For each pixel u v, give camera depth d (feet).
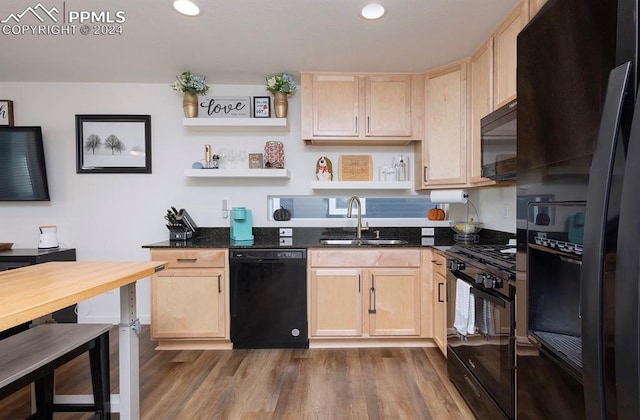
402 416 5.69
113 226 10.21
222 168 10.12
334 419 5.62
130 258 10.21
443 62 8.48
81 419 5.61
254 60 8.45
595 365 1.88
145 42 7.50
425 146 8.96
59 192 10.12
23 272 4.49
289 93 9.57
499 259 5.42
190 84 9.17
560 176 2.78
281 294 8.35
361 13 6.38
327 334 8.31
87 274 4.36
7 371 3.50
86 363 7.64
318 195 10.41
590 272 1.90
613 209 1.80
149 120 10.09
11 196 9.75
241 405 6.04
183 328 8.28
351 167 10.21
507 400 4.47
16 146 9.70
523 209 3.42
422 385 6.65
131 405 4.96
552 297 3.22
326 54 8.11
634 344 1.62
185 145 10.21
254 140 10.29
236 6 6.16
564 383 2.87
